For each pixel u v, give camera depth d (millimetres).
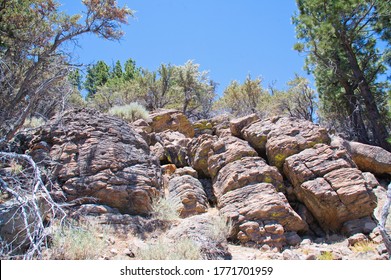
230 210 7879
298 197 8664
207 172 10227
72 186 7535
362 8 16078
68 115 9086
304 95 18359
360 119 15430
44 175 7539
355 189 7879
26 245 5508
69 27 11492
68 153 8102
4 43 11219
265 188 8258
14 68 10352
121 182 7820
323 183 8195
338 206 7852
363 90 15594
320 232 8141
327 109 17719
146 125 14000
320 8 16516
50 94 10320
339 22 15758
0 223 5539
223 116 16031
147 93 23125
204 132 15586
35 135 8891
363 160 11133
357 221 7797
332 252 6676
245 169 8953
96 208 7137
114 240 6238
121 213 7535
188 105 23688
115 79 28188
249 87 23047
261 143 10219
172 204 8164
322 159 8758
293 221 7691
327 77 17453
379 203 9125
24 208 5309
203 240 6285
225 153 9750
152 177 8422
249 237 7289
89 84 28750
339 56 17141
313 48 16906
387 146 14438
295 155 9102
